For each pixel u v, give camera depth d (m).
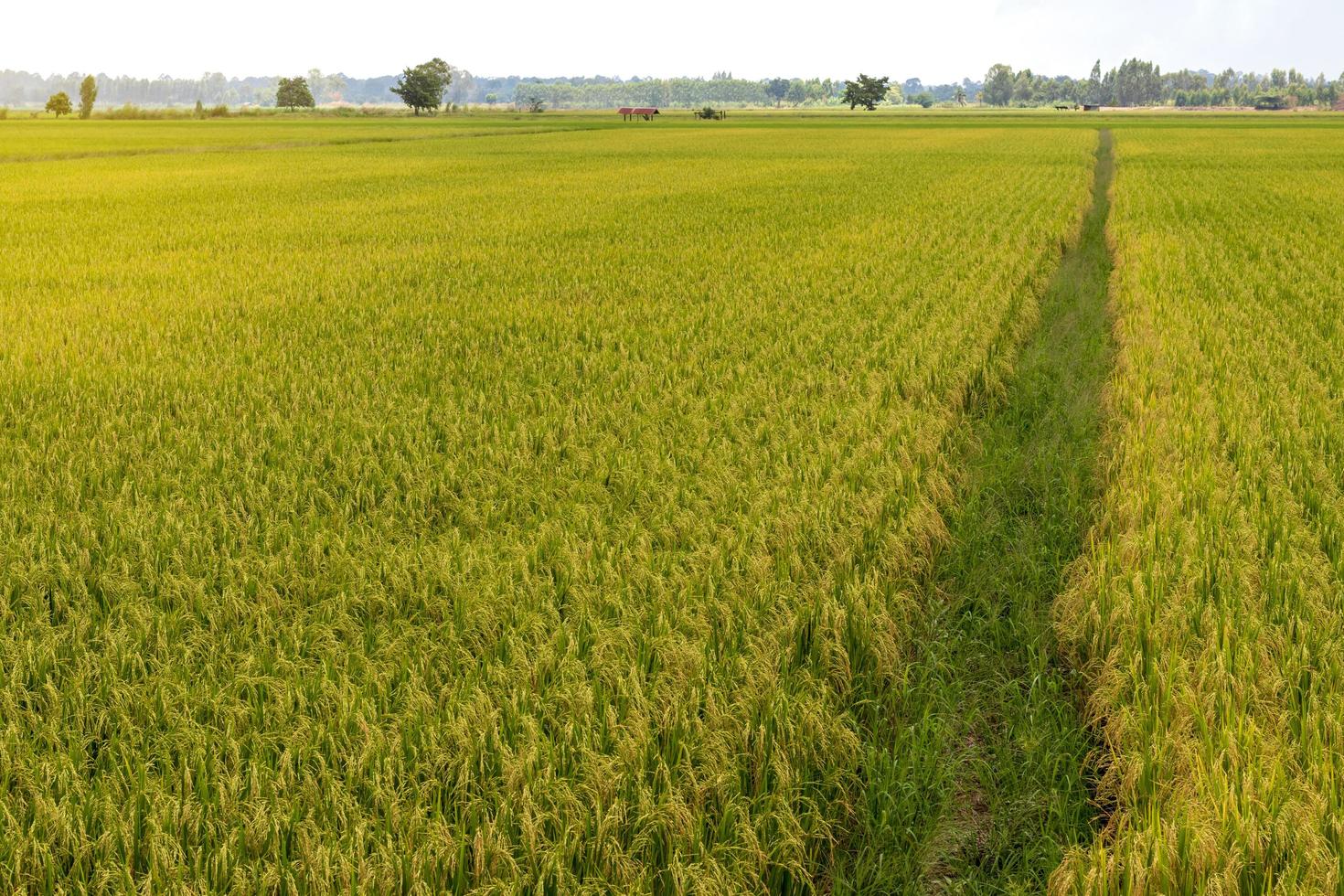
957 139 74.12
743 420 8.94
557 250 20.19
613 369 10.69
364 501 7.09
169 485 7.29
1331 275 16.16
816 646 5.16
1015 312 14.30
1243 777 3.98
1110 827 4.21
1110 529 6.94
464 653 4.91
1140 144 61.22
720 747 4.21
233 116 139.38
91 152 59.22
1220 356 10.84
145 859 3.71
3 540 6.27
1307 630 5.07
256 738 4.20
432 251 19.97
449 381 10.23
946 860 4.34
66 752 4.21
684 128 102.25
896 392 9.75
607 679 4.71
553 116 148.62
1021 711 5.22
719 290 15.32
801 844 3.90
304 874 3.56
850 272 17.02
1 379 10.20
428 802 3.95
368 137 79.94
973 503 7.65
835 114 158.38
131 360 11.17
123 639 4.95
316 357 11.26
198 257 19.61
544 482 7.41
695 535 6.40
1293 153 52.00
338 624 5.23
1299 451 7.69
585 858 3.73
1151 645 5.08
